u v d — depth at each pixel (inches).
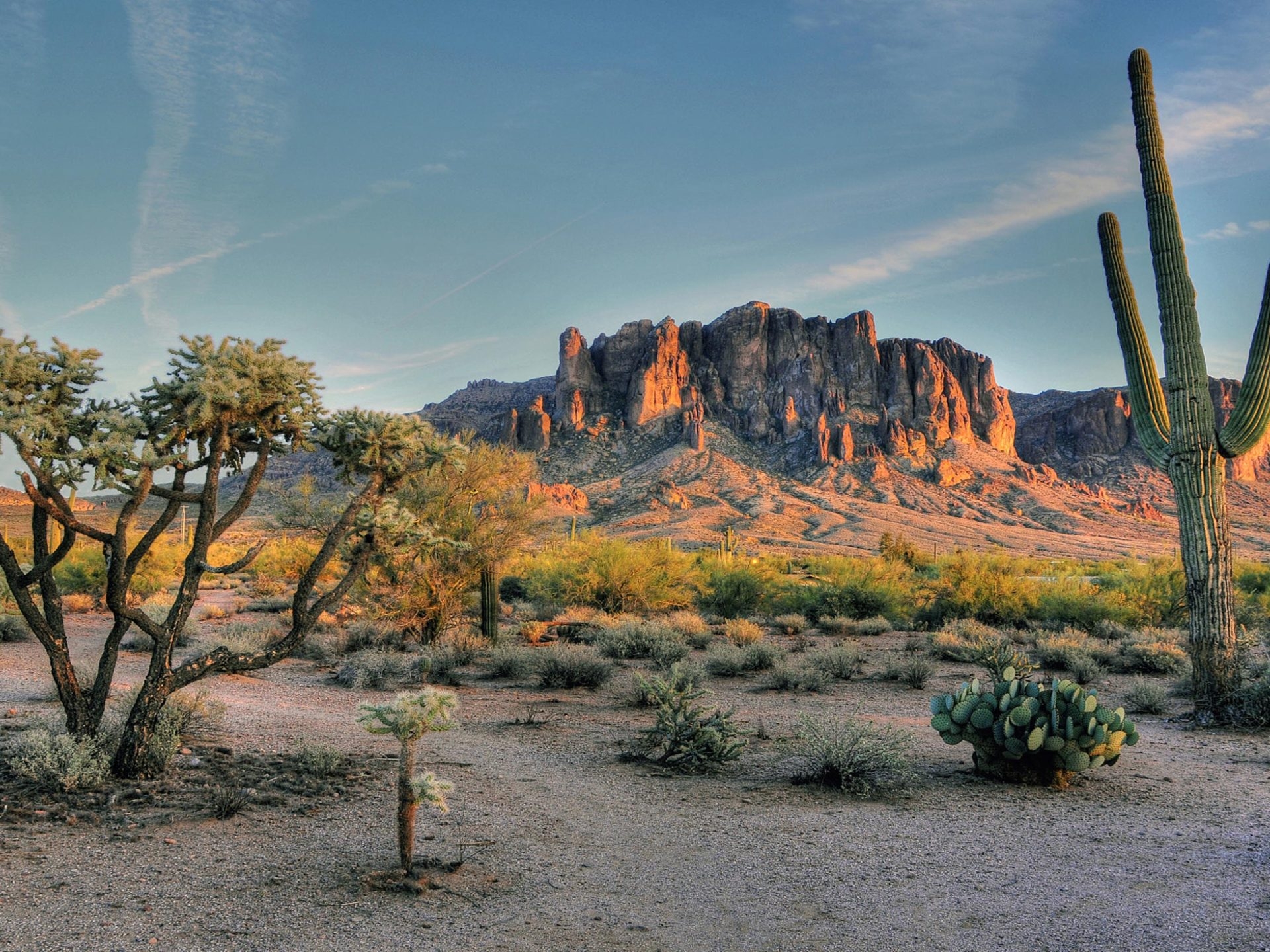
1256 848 241.0
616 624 924.6
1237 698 453.7
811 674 573.9
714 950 170.1
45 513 286.8
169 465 284.4
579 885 206.8
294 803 264.8
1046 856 232.7
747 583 1200.2
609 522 6102.4
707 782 322.7
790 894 202.1
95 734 291.6
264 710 446.9
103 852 212.2
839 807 286.7
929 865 224.7
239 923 173.9
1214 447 464.1
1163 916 188.7
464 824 254.2
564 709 484.7
